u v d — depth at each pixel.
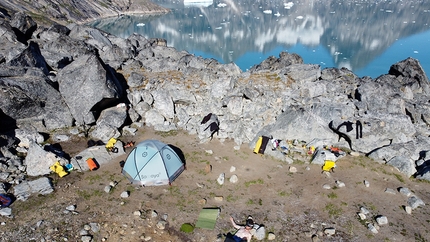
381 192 13.40
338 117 17.27
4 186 12.82
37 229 11.15
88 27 33.78
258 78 21.52
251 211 12.38
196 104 19.67
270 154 15.80
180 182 13.95
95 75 17.84
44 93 17.22
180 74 23.00
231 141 17.20
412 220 11.91
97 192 13.12
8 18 41.62
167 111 19.28
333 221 11.91
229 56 60.94
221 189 13.55
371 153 15.58
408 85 22.47
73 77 18.08
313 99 18.97
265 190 13.56
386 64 53.72
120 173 14.43
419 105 18.50
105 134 17.06
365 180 13.98
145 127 18.64
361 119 16.25
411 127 15.97
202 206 12.58
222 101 19.23
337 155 15.50
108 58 26.20
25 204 12.21
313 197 13.12
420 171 14.37
